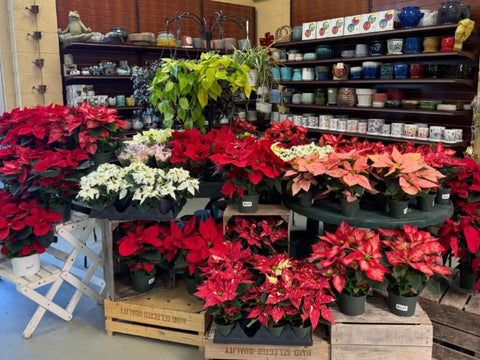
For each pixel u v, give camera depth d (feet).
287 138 9.02
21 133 8.11
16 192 7.99
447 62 14.55
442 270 6.04
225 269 6.69
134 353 7.54
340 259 6.10
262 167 6.70
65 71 16.49
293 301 6.03
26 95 16.15
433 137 13.67
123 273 8.80
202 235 7.25
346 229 6.48
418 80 13.75
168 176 7.33
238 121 9.91
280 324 6.38
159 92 9.11
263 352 6.38
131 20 18.71
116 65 18.53
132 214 7.50
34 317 8.13
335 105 16.43
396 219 6.55
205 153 7.63
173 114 9.10
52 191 7.89
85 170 8.22
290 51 17.44
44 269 8.46
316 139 17.11
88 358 7.40
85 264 11.03
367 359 6.23
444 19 13.00
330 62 16.57
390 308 6.47
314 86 18.57
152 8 19.25
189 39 18.37
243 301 6.49
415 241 6.23
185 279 8.19
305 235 9.47
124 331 8.04
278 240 7.41
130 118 17.71
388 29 14.44
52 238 8.21
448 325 6.83
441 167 7.20
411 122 15.83
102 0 17.78
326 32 16.20
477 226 7.14
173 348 7.70
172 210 7.55
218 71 8.43
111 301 7.97
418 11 13.69
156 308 7.67
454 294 7.13
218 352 6.43
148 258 7.69
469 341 6.65
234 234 7.64
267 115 19.61
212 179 8.02
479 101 12.77
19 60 15.83
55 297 9.58
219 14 10.56
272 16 21.79
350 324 6.19
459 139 13.28
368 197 7.44
